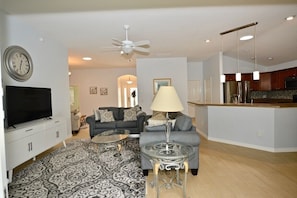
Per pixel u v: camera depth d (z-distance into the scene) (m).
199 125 5.14
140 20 3.14
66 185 2.33
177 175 2.33
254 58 6.26
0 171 0.96
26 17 2.99
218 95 5.93
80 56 5.73
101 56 5.76
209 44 4.78
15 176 2.60
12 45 3.00
